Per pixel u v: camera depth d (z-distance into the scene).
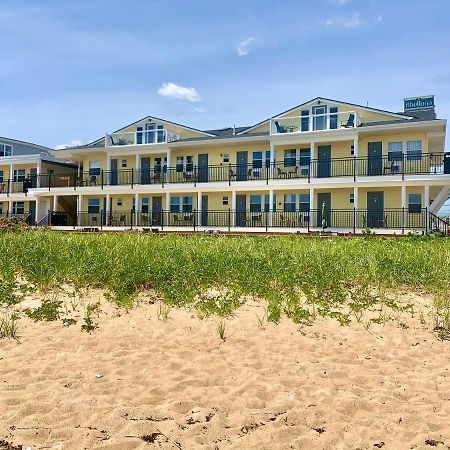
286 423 3.45
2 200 33.78
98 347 4.89
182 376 4.24
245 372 4.40
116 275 7.33
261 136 25.44
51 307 5.97
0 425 3.18
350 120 24.56
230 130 31.08
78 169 34.00
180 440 3.12
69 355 4.61
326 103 25.44
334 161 24.77
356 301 6.90
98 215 30.78
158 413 3.48
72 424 3.25
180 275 7.50
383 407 3.78
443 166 22.53
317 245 12.85
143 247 10.84
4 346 4.77
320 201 24.77
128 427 3.23
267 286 7.25
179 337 5.33
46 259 8.30
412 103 27.86
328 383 4.23
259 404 3.73
